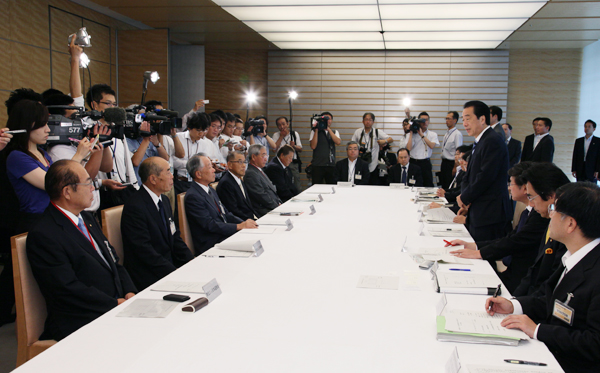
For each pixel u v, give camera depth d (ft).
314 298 5.93
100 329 4.96
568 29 24.80
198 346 4.58
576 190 5.28
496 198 11.52
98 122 9.77
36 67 20.26
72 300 6.67
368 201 14.93
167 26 25.64
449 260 7.64
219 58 32.53
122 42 26.07
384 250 8.46
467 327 4.87
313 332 4.92
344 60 31.50
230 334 4.85
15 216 9.96
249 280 6.65
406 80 31.14
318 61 31.68
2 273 10.52
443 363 4.29
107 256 7.72
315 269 7.22
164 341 4.69
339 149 32.04
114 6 21.83
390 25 24.38
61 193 6.98
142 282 9.00
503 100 30.45
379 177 25.16
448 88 30.83
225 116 19.90
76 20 22.79
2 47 18.47
